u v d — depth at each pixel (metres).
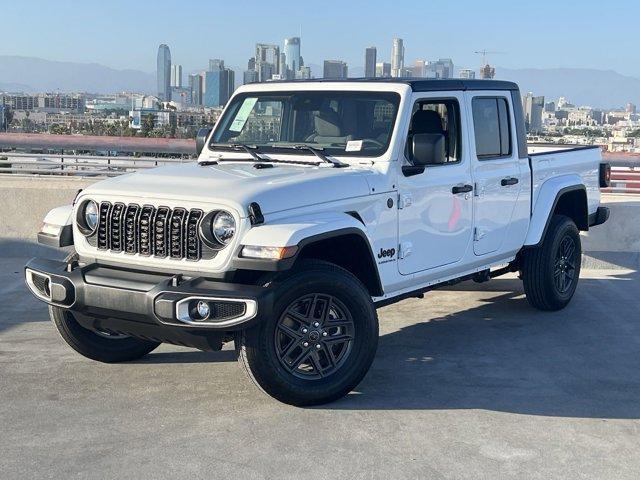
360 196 5.49
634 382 5.85
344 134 6.00
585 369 6.14
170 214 5.00
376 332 5.37
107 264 5.30
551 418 5.12
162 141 11.53
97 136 11.61
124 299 4.95
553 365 6.23
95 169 11.69
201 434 4.80
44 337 6.75
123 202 5.18
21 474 4.25
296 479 4.22
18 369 5.94
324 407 5.25
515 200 7.14
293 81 6.44
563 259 7.84
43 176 11.73
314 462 4.43
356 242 5.36
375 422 5.01
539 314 7.82
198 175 5.39
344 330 5.31
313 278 5.04
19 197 9.97
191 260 4.97
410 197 5.91
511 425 4.99
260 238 4.79
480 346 6.72
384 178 5.70
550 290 7.69
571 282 7.99
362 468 4.36
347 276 5.21
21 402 5.29
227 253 4.86
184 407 5.24
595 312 7.90
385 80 6.09
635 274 9.66
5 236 10.04
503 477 4.27
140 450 4.57
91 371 5.93
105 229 5.25
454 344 6.77
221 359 6.26
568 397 5.51
